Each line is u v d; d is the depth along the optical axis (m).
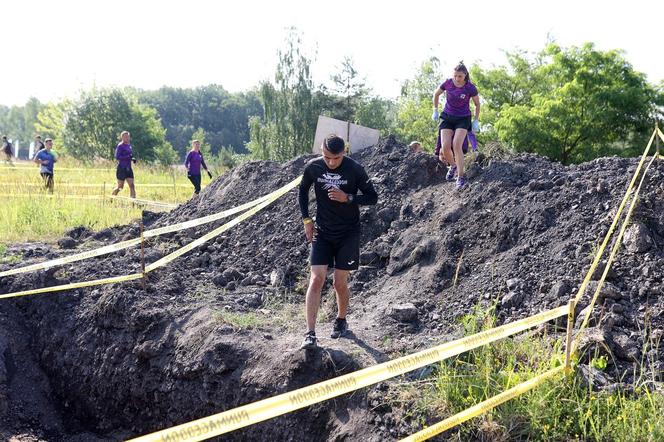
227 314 6.29
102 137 49.78
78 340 6.94
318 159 5.40
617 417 4.08
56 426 6.70
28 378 7.09
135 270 7.67
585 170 6.98
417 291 6.27
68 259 7.53
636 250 5.61
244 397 5.36
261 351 5.54
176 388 5.90
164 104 117.06
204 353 5.76
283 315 6.48
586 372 4.52
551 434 4.13
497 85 32.97
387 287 6.63
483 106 32.19
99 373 6.60
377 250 7.23
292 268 7.46
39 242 10.12
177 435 3.18
